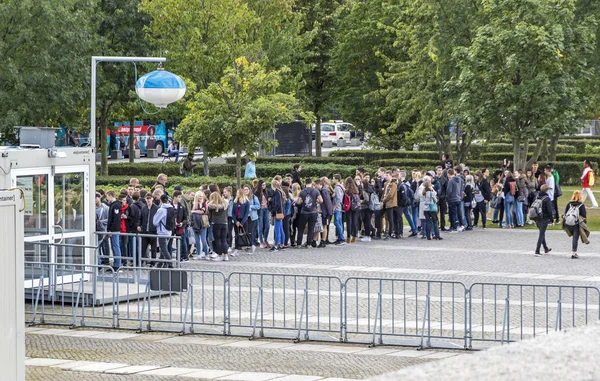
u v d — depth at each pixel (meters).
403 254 30.16
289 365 16.02
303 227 31.95
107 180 49.31
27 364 16.11
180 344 18.16
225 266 27.70
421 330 18.91
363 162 64.88
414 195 35.16
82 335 19.23
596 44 45.62
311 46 66.81
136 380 14.77
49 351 17.48
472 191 36.62
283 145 69.69
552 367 4.16
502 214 37.69
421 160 60.38
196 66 48.66
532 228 37.22
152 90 24.94
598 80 45.84
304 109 67.38
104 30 55.72
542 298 22.48
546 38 39.12
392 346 17.88
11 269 11.97
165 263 26.20
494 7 41.25
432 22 51.25
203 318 19.44
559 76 40.56
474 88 41.41
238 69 39.47
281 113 38.75
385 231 34.53
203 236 29.14
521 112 40.69
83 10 50.25
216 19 49.22
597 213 41.84
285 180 32.00
